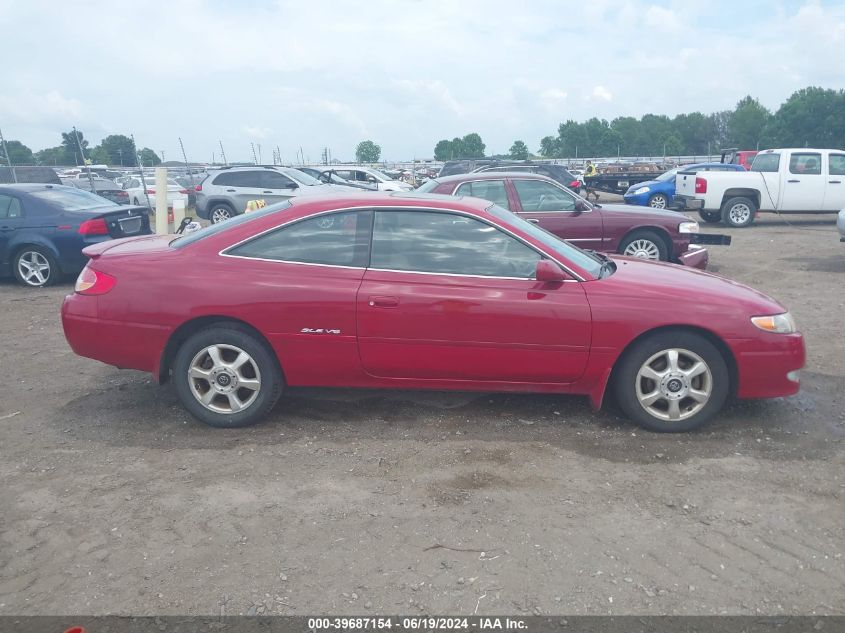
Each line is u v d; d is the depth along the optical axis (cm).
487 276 457
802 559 325
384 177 2577
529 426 476
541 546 333
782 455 435
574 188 2250
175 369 464
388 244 464
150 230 1125
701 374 459
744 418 493
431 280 454
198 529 348
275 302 450
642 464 421
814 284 991
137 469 414
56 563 321
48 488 391
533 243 464
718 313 450
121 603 293
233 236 470
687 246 978
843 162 1750
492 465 418
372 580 307
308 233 468
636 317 446
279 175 1734
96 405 518
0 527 352
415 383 468
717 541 339
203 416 468
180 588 303
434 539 339
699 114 11175
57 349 672
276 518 358
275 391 470
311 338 454
